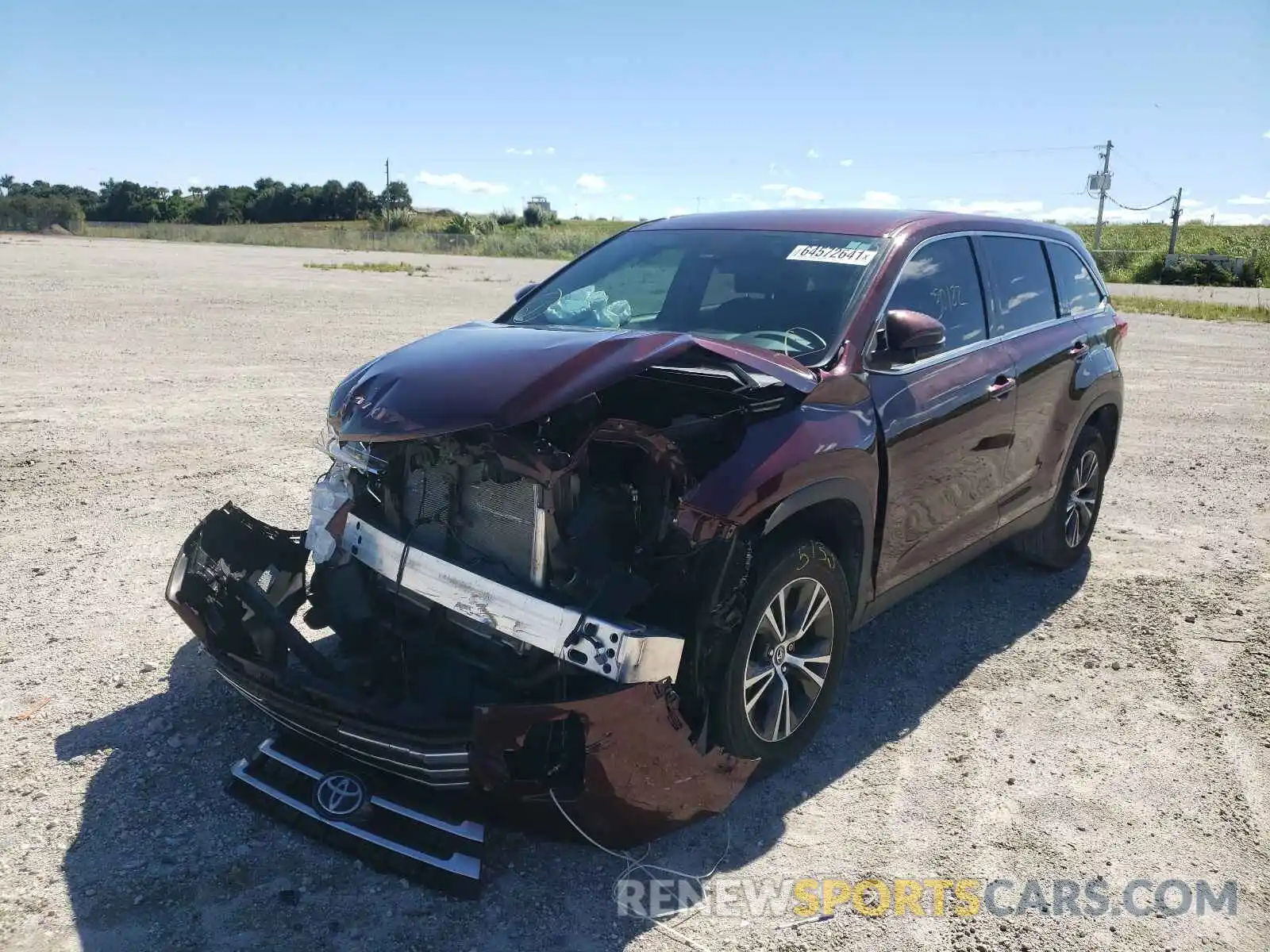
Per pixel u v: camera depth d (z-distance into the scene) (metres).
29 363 10.97
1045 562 5.80
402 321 16.67
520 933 2.84
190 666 4.22
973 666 4.68
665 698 2.94
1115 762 3.87
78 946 2.69
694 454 3.24
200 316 16.38
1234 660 4.76
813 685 3.76
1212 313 25.45
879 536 3.97
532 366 3.21
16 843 3.08
